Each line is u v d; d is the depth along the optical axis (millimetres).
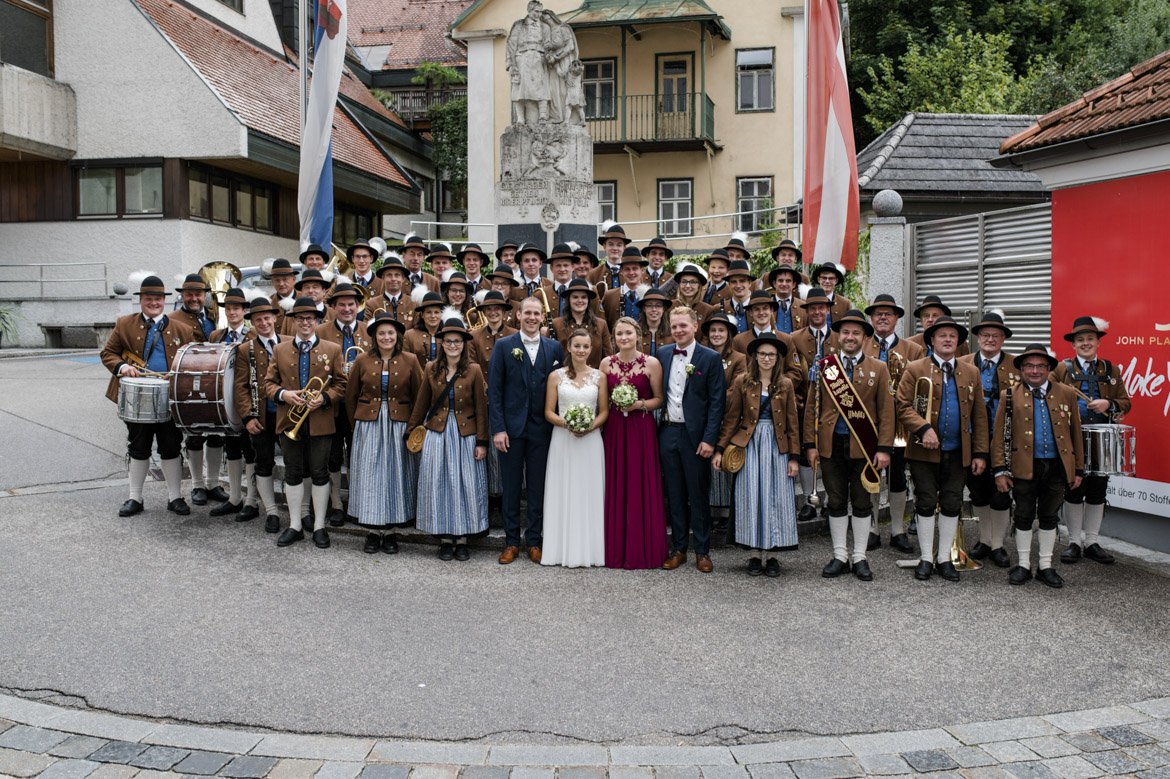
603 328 8516
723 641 5902
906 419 7281
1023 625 6254
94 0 21422
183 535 8227
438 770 4293
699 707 4965
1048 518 7246
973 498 7930
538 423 7750
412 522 8094
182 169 21516
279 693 5070
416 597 6711
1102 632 6121
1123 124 7785
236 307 8992
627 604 6625
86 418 12594
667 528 8125
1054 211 8945
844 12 24781
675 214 30031
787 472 7258
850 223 11203
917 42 32469
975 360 7707
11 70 20109
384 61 39500
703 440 7379
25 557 7418
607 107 29844
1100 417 7871
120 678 5234
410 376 7898
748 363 7383
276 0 30578
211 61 23000
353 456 7855
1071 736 4668
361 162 26672
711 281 9781
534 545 7855
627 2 29125
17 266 22234
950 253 11164
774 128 29156
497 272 9875
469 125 29828
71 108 21672
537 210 17234
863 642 5914
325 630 5996
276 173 23906
